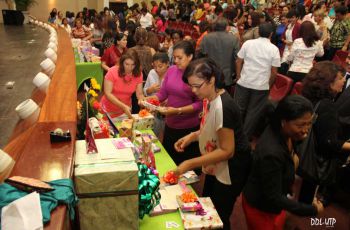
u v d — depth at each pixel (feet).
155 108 7.95
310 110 4.71
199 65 5.05
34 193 2.84
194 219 5.02
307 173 6.54
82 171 3.68
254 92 12.87
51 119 5.21
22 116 5.65
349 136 7.85
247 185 5.67
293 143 5.54
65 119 5.21
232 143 5.34
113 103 8.89
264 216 5.55
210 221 5.00
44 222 2.64
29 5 50.31
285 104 4.79
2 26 42.78
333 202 9.52
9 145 4.72
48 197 2.88
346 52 15.40
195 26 27.73
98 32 26.53
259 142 5.17
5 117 10.75
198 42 17.81
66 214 2.88
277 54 12.47
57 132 4.23
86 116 5.46
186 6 38.27
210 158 5.38
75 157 4.03
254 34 16.60
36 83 7.73
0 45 27.35
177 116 8.21
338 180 9.10
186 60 7.41
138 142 7.20
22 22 46.24
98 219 3.85
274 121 5.01
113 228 3.94
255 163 5.22
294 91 10.23
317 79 6.26
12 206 2.62
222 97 5.28
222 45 13.76
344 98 7.93
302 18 19.92
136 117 8.56
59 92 6.97
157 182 4.76
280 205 4.94
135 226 4.01
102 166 3.82
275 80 12.93
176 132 8.38
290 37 17.56
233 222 8.86
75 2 57.47
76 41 21.98
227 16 21.12
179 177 6.13
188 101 8.09
